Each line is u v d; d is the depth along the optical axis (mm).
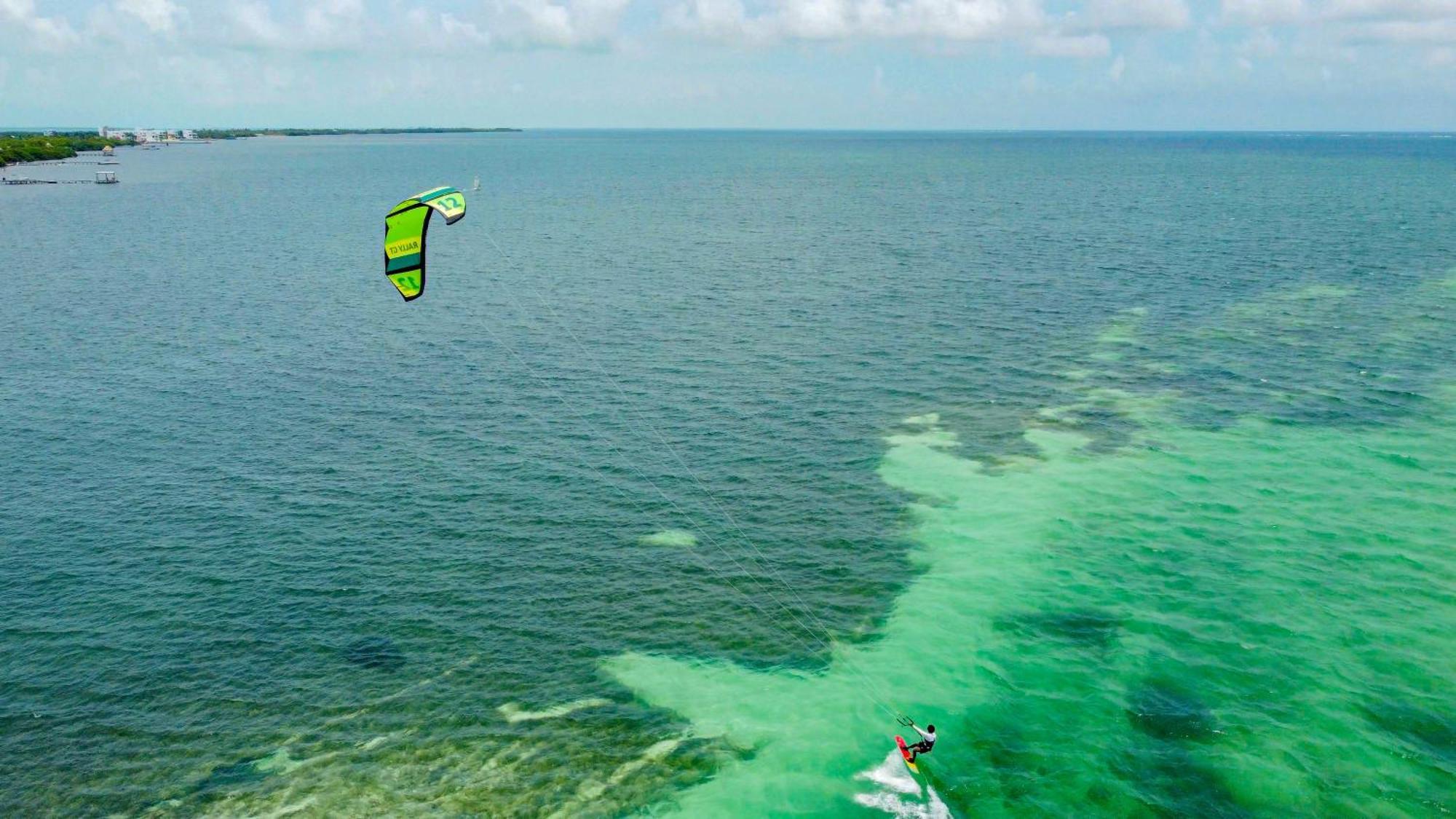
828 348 89625
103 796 36000
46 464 63500
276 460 64500
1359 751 37906
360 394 77438
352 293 114938
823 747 38844
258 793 36156
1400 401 74688
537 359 86750
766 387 78938
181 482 61062
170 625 46125
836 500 59500
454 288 117438
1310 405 74188
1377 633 45375
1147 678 42688
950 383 79875
